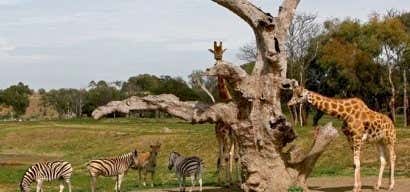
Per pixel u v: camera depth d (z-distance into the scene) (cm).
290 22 1549
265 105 1540
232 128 1578
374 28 5606
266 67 1545
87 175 2753
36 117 13212
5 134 5928
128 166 1933
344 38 5819
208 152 3431
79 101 13250
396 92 5794
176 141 3856
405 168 2323
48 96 14225
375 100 6041
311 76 6212
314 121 5044
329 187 1775
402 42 5506
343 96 6081
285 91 1556
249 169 1569
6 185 2436
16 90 14100
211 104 1600
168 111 1630
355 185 1602
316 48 5822
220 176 1952
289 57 5934
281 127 1520
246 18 1529
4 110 13862
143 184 2144
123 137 4675
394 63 5669
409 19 6184
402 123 5728
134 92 12231
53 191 2128
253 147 1564
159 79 12356
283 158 1580
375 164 2470
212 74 1530
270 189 1559
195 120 1597
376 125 1614
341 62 5584
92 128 5912
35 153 4869
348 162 2561
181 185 1766
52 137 5438
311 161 1582
